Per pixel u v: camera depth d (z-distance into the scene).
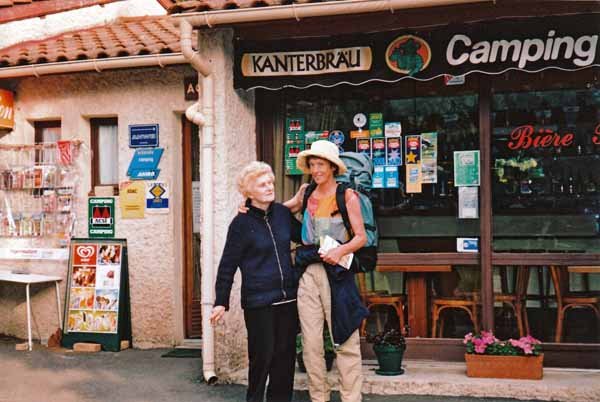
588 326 6.47
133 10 9.61
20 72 7.88
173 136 8.10
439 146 6.78
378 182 6.91
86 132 8.50
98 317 8.05
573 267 6.48
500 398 5.88
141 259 8.16
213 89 6.62
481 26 6.06
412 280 6.86
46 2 9.14
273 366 5.19
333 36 6.39
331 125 7.04
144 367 7.16
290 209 5.54
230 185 6.66
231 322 6.59
